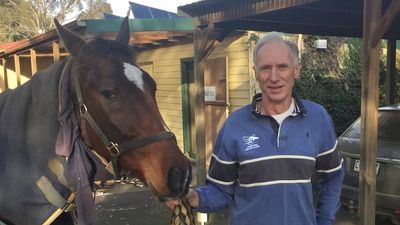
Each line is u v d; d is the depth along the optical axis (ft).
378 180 15.39
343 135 18.06
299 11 18.37
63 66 7.42
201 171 19.77
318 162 7.05
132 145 6.49
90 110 6.75
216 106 27.73
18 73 41.81
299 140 6.67
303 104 6.93
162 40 30.12
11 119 7.54
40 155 7.22
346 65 29.25
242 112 7.02
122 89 6.53
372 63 12.06
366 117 12.29
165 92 34.60
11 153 7.43
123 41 7.77
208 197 7.14
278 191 6.63
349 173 16.62
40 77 7.53
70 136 6.93
